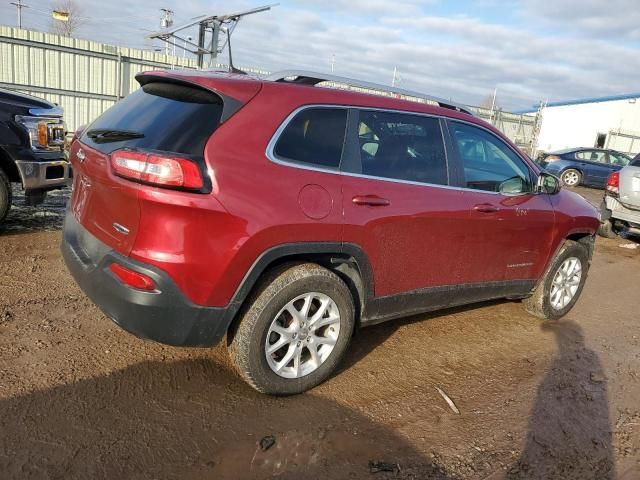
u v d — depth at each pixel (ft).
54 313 12.54
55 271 15.28
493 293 13.94
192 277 8.55
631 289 20.66
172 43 59.21
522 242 13.84
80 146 10.49
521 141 108.99
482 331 14.56
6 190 17.87
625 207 28.43
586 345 14.43
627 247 28.60
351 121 10.44
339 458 8.66
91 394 9.56
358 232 10.08
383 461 8.70
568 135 134.62
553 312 15.61
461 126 12.57
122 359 10.84
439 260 11.92
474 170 12.63
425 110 11.84
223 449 8.56
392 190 10.70
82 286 9.55
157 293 8.51
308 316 10.16
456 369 12.21
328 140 10.05
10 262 15.65
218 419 9.30
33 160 17.78
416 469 8.59
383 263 10.83
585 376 12.51
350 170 10.24
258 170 9.00
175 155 8.36
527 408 10.79
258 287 9.47
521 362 12.94
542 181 14.06
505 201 13.08
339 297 10.25
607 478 8.86
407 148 11.30
